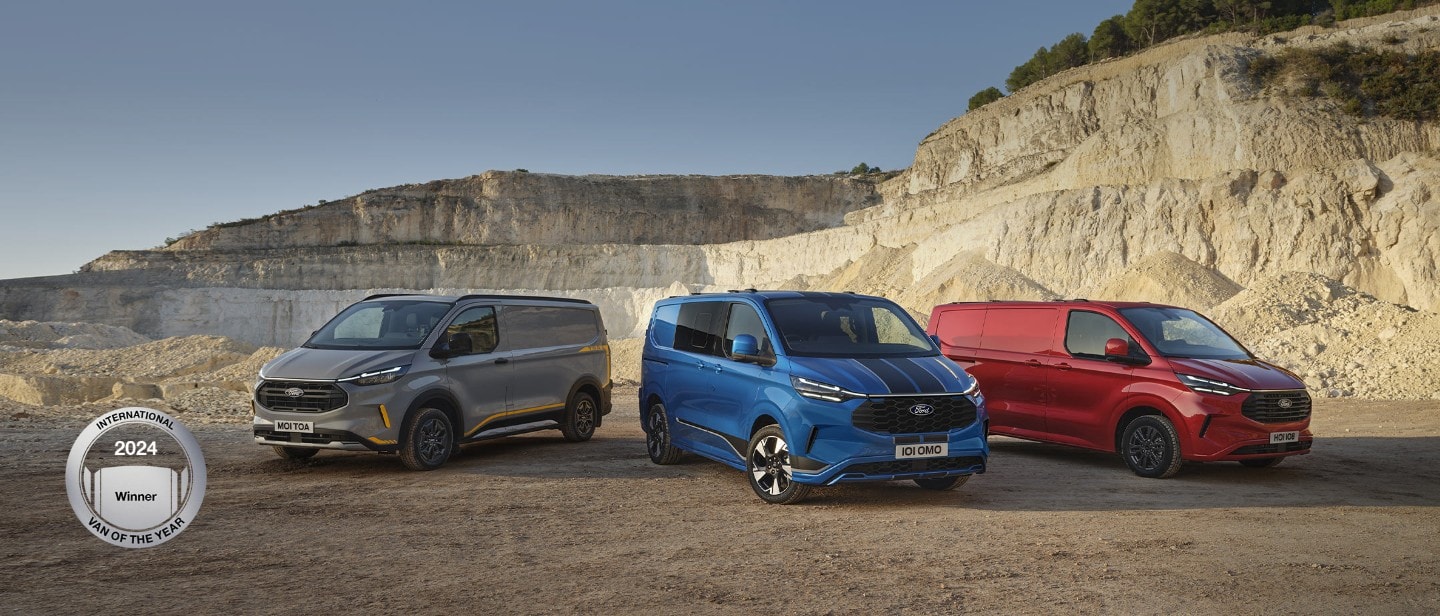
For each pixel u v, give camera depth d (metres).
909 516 6.97
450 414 9.85
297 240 106.38
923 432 7.24
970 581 4.94
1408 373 19.31
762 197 119.69
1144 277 42.44
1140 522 6.70
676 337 9.56
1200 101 57.12
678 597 4.61
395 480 8.76
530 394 11.05
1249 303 29.92
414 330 9.92
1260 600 4.57
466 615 4.28
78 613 4.25
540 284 93.12
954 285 48.97
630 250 93.88
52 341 57.78
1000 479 9.14
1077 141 79.81
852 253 78.50
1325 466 10.14
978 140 91.50
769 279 85.38
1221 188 47.00
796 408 7.29
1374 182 42.88
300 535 6.18
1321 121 48.56
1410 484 8.88
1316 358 22.64
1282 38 68.50
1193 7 112.12
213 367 38.41
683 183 118.06
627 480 8.83
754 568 5.26
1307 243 43.28
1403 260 40.88
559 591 4.73
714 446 8.56
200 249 101.62
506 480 8.80
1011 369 10.90
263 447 11.24
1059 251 50.50
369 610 4.35
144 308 85.00
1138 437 9.45
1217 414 8.91
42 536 6.00
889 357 7.86
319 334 10.24
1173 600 4.56
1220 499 7.91
